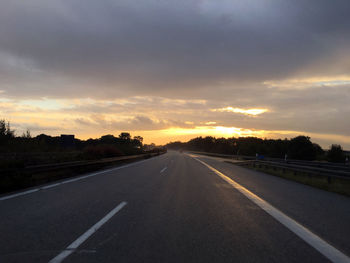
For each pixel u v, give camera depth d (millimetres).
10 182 8711
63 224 4930
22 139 30812
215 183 11719
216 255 3596
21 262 3273
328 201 7973
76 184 10508
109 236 4297
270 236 4461
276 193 9328
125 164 24766
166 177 13641
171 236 4355
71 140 31172
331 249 3908
